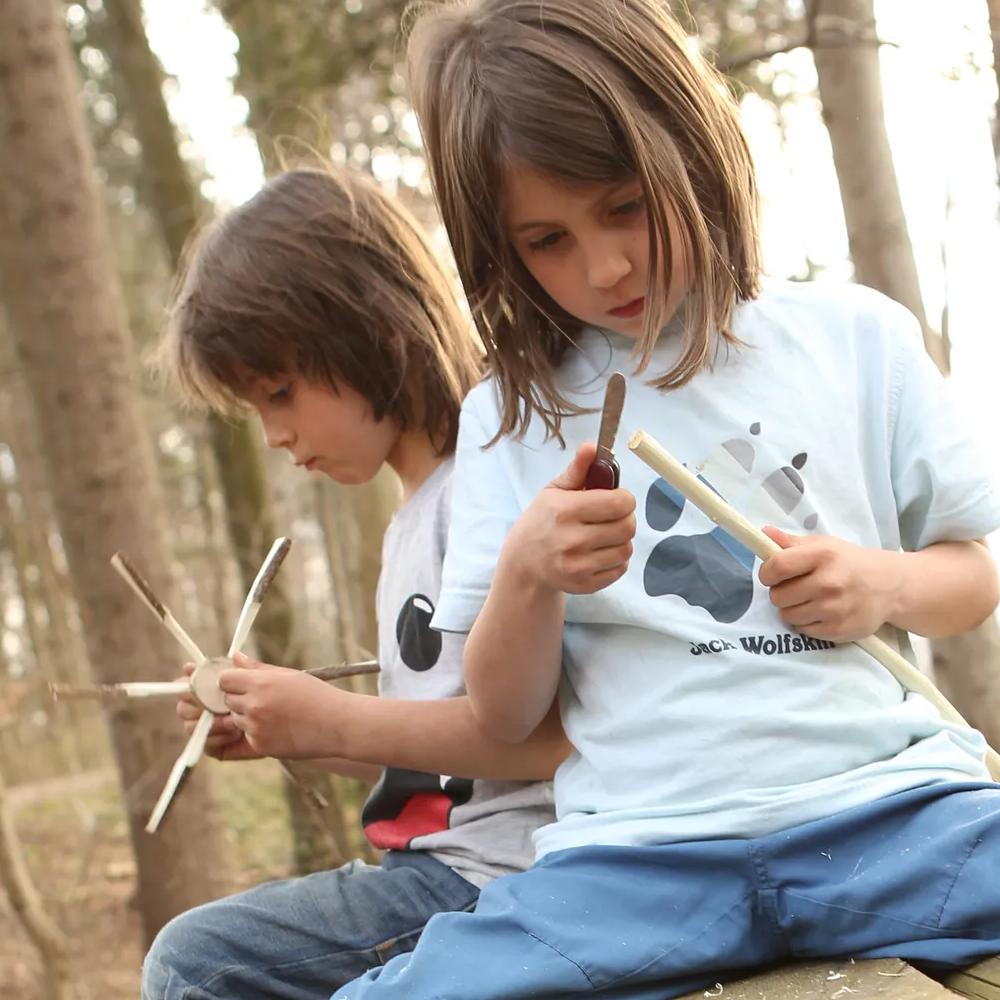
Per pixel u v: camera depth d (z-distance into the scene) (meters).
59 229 4.30
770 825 1.29
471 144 1.40
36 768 12.28
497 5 1.47
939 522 1.45
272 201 1.96
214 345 1.89
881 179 2.46
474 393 1.65
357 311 1.86
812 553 1.33
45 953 4.89
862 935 1.23
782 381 1.47
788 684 1.36
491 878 1.66
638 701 1.40
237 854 6.17
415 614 1.80
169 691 1.82
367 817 1.84
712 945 1.26
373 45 4.37
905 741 1.34
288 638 4.70
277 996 1.62
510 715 1.49
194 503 12.05
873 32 2.42
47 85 4.29
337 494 5.46
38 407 4.41
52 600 12.54
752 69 4.34
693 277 1.42
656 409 1.48
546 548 1.32
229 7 4.67
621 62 1.40
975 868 1.17
